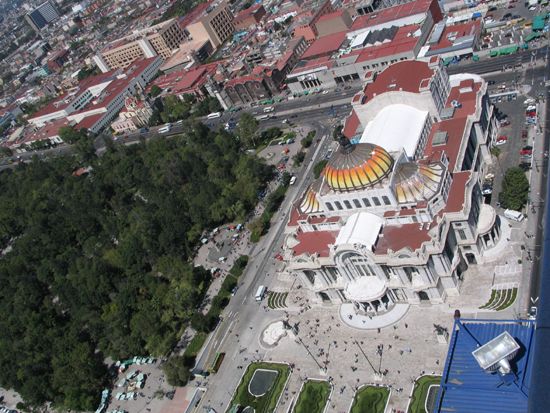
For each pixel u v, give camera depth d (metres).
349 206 192.00
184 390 196.50
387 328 181.75
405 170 181.50
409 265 171.88
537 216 187.00
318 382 175.62
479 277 180.62
